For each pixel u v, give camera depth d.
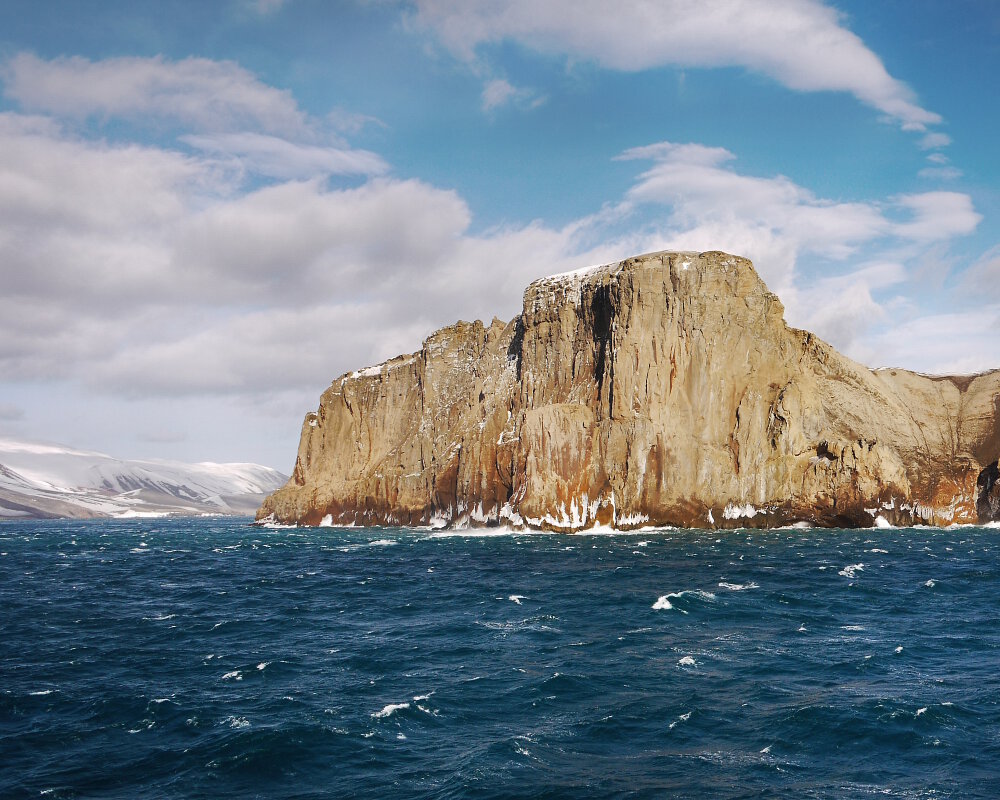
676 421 133.88
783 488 134.12
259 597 71.75
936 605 58.34
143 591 79.00
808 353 163.25
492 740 32.25
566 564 86.38
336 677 42.00
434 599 65.94
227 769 30.33
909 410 169.38
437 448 170.38
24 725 35.78
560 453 134.25
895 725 32.72
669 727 33.28
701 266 139.25
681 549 99.56
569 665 42.38
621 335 137.12
